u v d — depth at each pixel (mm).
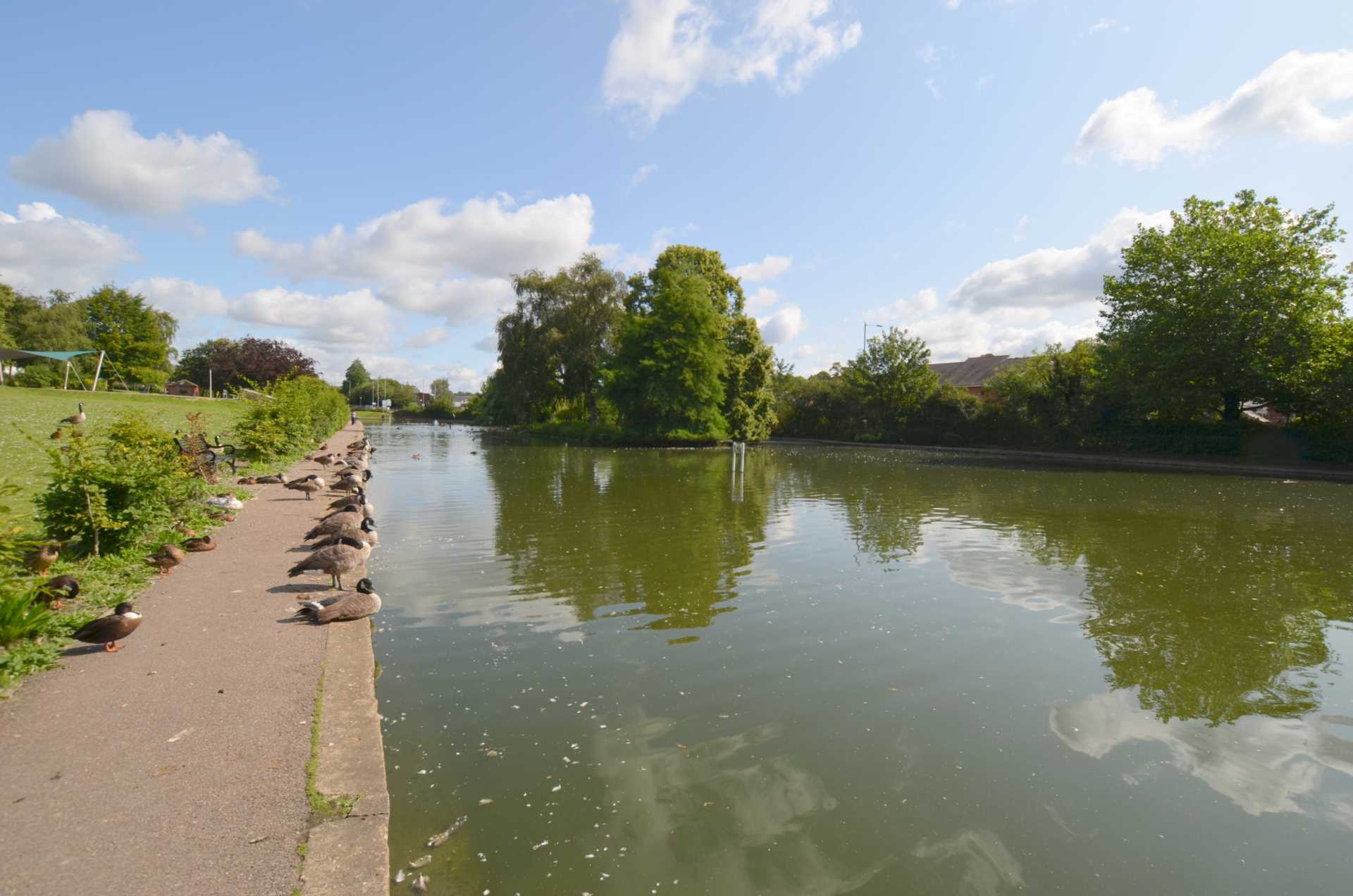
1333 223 33812
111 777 4324
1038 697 6906
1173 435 40812
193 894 3326
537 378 57688
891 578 11516
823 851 4445
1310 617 9570
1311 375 34094
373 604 7871
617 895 3986
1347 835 4754
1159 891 4152
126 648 6590
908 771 5465
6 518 7453
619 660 7676
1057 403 46406
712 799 5012
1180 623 9266
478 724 6105
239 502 15266
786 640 8414
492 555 12750
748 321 55188
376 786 4355
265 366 72438
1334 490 25828
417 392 167125
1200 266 36719
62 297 77375
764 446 54656
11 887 3285
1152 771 5555
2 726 4965
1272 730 6289
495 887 4035
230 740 4852
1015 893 4086
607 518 17047
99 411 29391
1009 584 11211
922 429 56344
